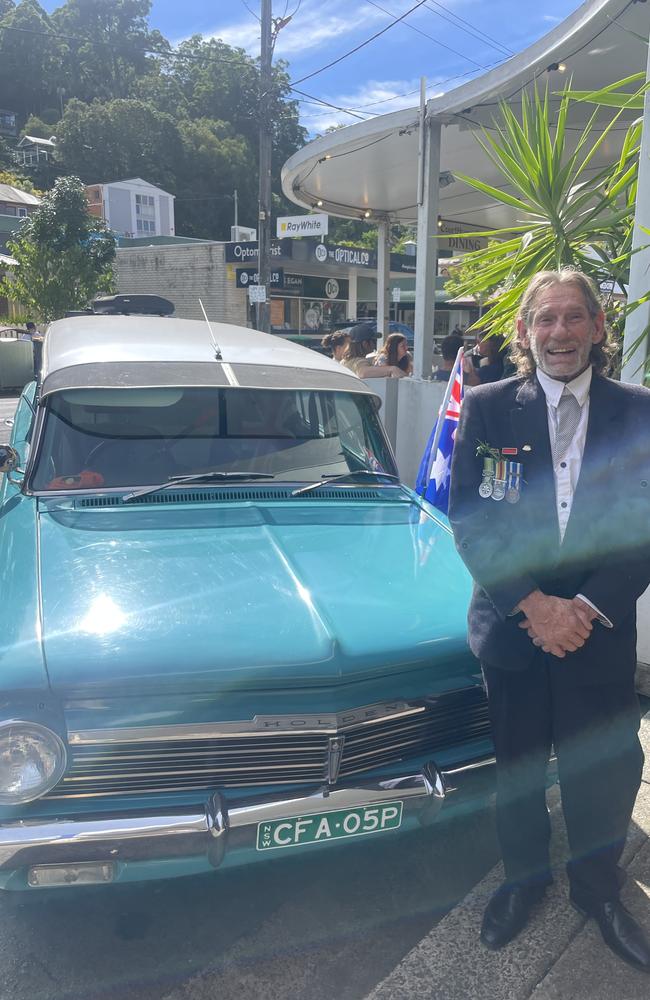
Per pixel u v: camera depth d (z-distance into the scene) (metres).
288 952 2.29
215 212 71.06
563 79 5.99
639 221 3.66
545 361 2.06
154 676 2.04
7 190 46.34
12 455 3.19
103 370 3.35
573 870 2.31
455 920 2.39
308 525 2.96
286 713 2.15
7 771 1.96
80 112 73.38
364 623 2.31
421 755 2.37
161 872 2.07
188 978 2.20
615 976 2.15
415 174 9.29
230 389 3.40
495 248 4.53
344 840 2.21
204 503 3.05
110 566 2.51
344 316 30.33
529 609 2.06
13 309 24.66
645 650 3.62
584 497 2.06
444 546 2.94
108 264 22.11
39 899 2.52
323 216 14.51
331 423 3.55
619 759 2.18
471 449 2.17
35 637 2.13
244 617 2.27
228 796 2.12
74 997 2.13
